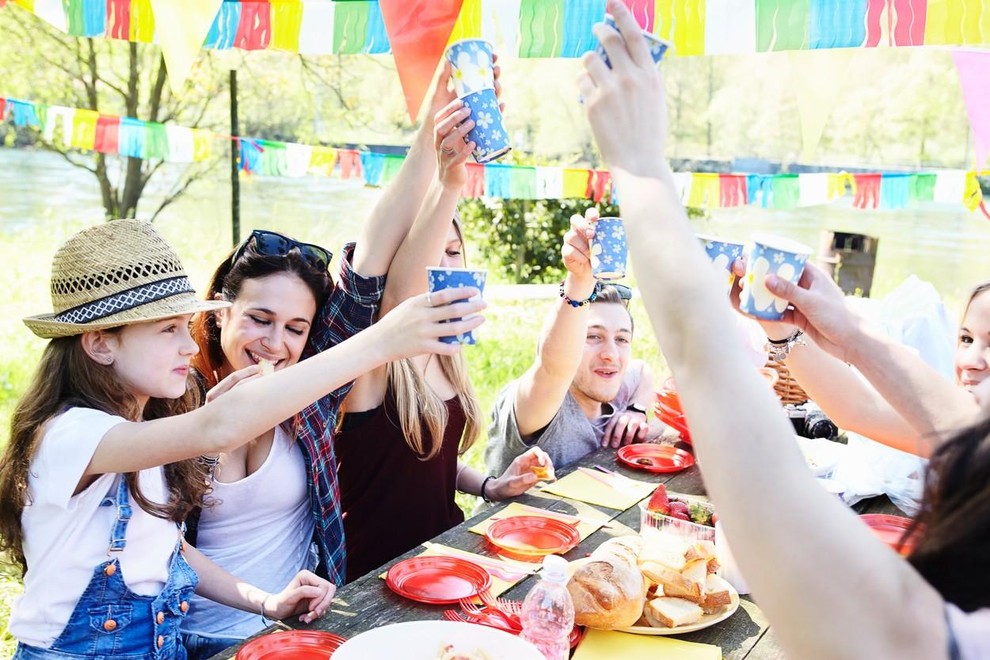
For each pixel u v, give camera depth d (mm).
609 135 1031
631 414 3410
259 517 2438
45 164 11070
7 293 7902
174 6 1782
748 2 2088
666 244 954
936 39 2031
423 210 2553
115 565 1922
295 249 2533
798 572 795
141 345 1946
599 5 2154
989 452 868
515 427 3229
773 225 12438
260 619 2400
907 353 1585
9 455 1912
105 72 10852
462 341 1787
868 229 12328
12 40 10125
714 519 2299
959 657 766
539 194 4352
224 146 10867
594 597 1847
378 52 2379
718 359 896
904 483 2674
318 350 2654
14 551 1979
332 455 2547
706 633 1902
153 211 10906
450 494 2953
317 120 12508
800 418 3447
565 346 2936
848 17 2041
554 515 2498
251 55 11156
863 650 774
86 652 1915
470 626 1650
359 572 2775
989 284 2709
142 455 1773
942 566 850
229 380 1920
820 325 1644
